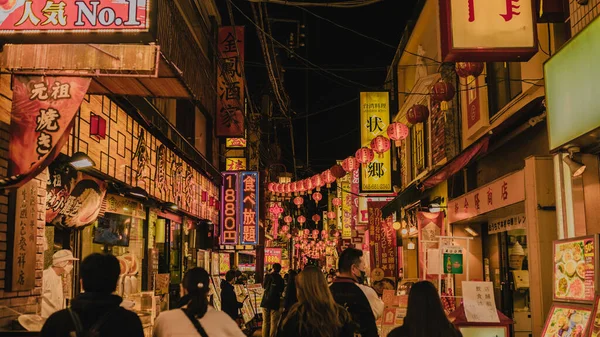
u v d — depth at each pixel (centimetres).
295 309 491
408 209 2220
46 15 591
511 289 1301
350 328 498
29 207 662
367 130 2083
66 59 599
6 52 597
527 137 1127
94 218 918
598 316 541
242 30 2019
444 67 1675
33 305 684
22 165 581
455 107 1625
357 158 1669
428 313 413
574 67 716
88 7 593
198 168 1798
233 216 2184
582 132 693
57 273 759
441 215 1617
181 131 1695
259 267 2753
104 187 941
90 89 709
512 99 1180
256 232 2173
